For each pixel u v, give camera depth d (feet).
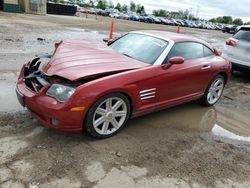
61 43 15.19
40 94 10.80
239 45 24.63
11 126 12.13
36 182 8.89
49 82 11.13
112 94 11.35
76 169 9.75
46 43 35.63
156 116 15.26
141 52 14.19
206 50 16.89
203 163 11.11
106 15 187.93
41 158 10.13
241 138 13.96
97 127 11.60
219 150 12.36
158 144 12.19
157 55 13.71
